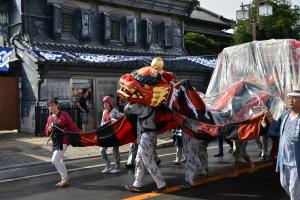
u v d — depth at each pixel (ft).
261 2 77.46
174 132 35.42
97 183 28.96
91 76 62.44
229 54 32.89
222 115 26.50
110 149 45.14
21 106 59.52
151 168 25.95
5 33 64.80
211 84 33.50
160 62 25.95
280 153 18.21
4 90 58.23
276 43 30.40
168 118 27.20
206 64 65.67
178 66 75.10
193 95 26.66
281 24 94.89
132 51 74.69
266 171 32.42
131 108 26.23
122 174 31.96
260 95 27.07
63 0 65.57
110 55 63.93
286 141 17.76
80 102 58.03
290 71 29.50
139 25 77.92
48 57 55.98
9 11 64.03
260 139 38.75
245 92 27.89
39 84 56.08
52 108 27.76
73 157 40.55
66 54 58.85
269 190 26.45
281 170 18.07
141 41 78.28
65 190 27.07
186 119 26.17
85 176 31.50
